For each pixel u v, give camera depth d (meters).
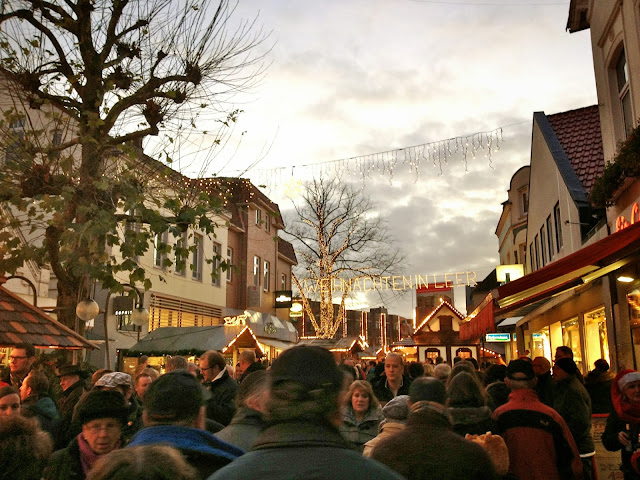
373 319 68.75
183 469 2.06
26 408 4.58
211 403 5.55
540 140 19.17
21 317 8.15
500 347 35.22
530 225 22.88
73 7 9.30
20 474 3.08
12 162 8.56
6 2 8.95
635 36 10.23
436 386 3.09
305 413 1.78
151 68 9.66
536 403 4.39
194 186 9.70
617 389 5.18
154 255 20.64
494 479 2.80
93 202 8.78
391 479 1.70
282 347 20.31
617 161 9.66
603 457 6.90
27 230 14.43
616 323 11.20
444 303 34.84
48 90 9.55
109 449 3.24
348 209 29.83
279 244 35.59
